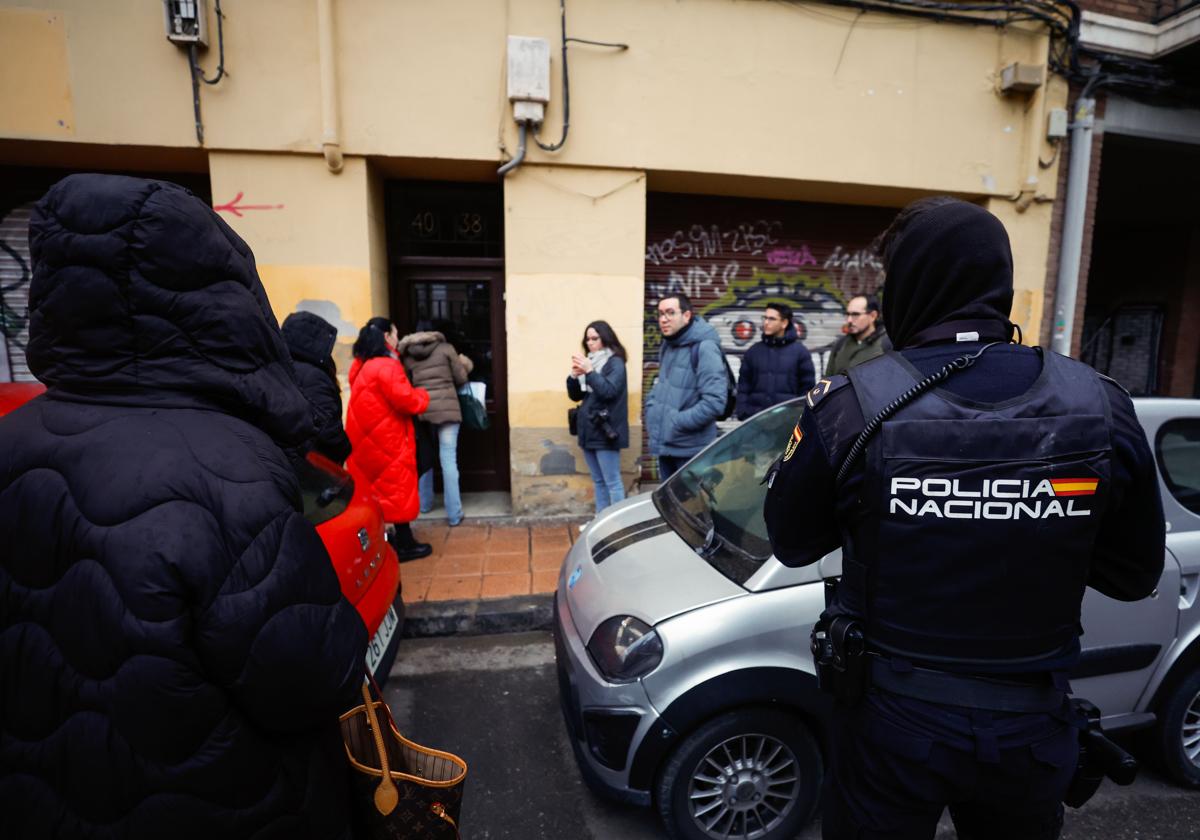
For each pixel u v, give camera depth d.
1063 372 1.19
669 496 2.96
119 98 4.45
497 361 5.78
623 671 2.09
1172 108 5.92
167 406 1.02
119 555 0.87
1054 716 1.16
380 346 4.11
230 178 4.67
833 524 1.32
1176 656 2.33
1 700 0.95
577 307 5.15
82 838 0.91
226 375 1.06
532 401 5.19
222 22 4.46
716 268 5.92
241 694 0.92
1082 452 1.12
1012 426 1.12
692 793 2.11
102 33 4.38
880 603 1.19
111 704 0.88
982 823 1.28
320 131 4.65
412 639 3.63
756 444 2.83
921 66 5.32
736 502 2.54
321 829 1.06
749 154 5.16
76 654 0.90
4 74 4.34
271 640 0.93
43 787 0.93
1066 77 5.55
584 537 2.94
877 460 1.16
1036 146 5.53
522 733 2.83
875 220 6.12
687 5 4.95
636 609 2.18
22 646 0.93
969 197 5.70
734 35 5.04
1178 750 2.41
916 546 1.14
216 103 4.53
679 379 4.12
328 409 3.44
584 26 4.85
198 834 0.91
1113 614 2.24
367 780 1.20
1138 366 10.20
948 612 1.14
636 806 2.09
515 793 2.47
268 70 4.56
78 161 4.89
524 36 4.77
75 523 0.91
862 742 1.23
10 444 1.00
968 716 1.14
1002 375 1.17
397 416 4.16
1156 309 9.93
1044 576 1.12
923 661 1.16
